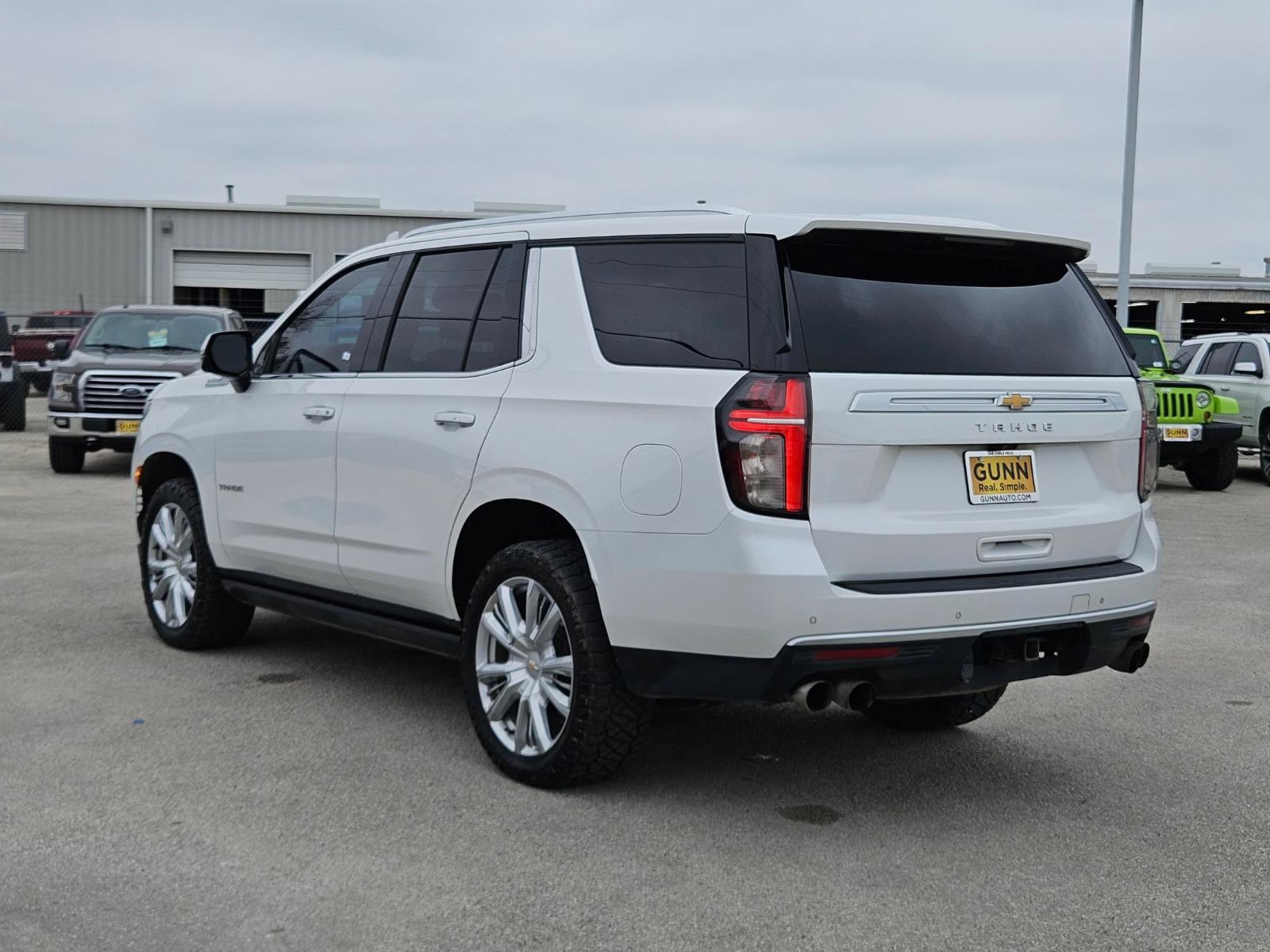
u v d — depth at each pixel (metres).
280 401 5.59
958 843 4.01
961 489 4.02
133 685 5.68
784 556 3.74
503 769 4.51
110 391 14.47
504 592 4.48
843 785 4.56
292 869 3.69
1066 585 4.09
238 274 37.91
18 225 37.28
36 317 31.86
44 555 9.08
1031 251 4.36
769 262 3.92
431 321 5.00
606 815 4.19
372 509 5.05
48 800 4.21
